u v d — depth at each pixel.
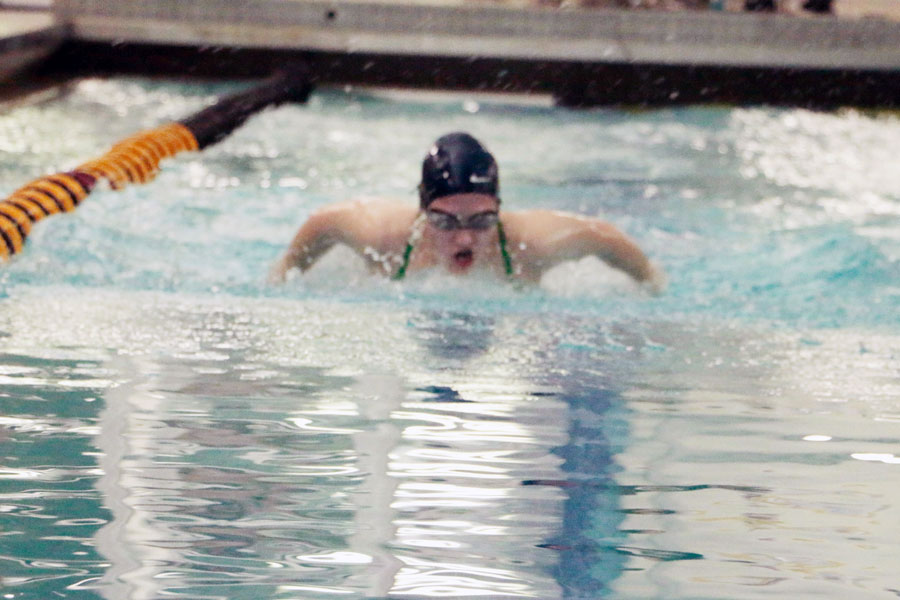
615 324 6.53
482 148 7.51
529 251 7.69
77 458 3.85
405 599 2.83
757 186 12.54
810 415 4.73
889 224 10.41
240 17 21.22
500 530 3.33
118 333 5.77
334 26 21.11
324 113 17.59
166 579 2.90
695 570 3.08
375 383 4.98
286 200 10.80
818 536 3.37
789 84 19.77
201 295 6.92
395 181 12.16
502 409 4.65
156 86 19.53
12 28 19.42
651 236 9.73
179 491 3.57
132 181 11.06
